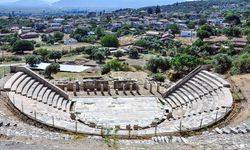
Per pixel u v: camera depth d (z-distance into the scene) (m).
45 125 28.77
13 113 30.91
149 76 61.22
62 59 112.62
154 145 21.78
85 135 26.72
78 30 191.12
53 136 24.34
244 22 194.88
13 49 141.25
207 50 108.75
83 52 131.38
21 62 102.44
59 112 35.94
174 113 37.50
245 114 31.97
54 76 70.75
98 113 37.91
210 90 39.78
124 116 37.12
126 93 46.16
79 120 35.00
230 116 31.89
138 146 21.41
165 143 22.42
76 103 41.31
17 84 38.56
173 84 49.38
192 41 149.12
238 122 29.73
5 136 22.59
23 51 141.38
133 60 108.25
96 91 46.59
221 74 45.78
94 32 198.38
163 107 40.41
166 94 44.47
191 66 63.19
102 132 27.28
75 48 141.25
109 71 71.56
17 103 33.31
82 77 64.00
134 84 47.56
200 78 44.06
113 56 118.62
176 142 22.81
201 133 27.47
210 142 22.73
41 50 118.44
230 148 21.02
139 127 32.72
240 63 48.31
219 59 49.66
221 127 29.05
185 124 30.31
